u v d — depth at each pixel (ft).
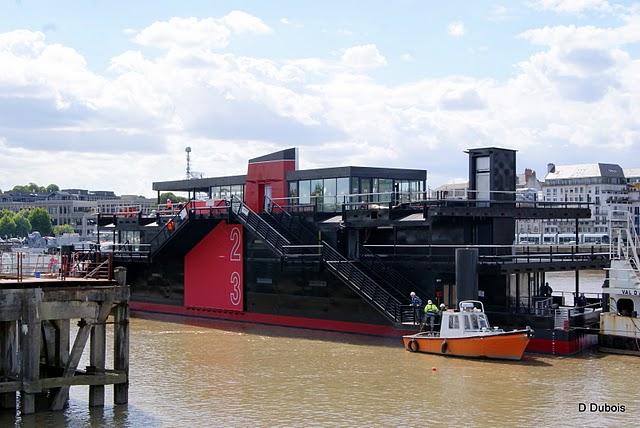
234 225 196.24
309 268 176.65
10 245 434.30
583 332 146.51
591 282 316.81
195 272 207.72
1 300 90.43
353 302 167.63
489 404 106.01
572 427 95.55
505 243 167.43
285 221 192.54
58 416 97.50
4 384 91.09
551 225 641.40
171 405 105.29
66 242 564.30
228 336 169.58
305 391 113.80
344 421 97.71
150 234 225.35
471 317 139.33
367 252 175.11
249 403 106.73
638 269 151.02
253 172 212.23
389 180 198.39
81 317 95.25
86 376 96.37
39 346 92.22
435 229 167.73
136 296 225.97
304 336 167.43
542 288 176.04
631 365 133.18
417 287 164.86
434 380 120.78
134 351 149.79
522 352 135.64
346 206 186.19
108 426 93.86
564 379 121.80
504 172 172.55
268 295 187.11
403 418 99.04
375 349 148.97
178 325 190.39
